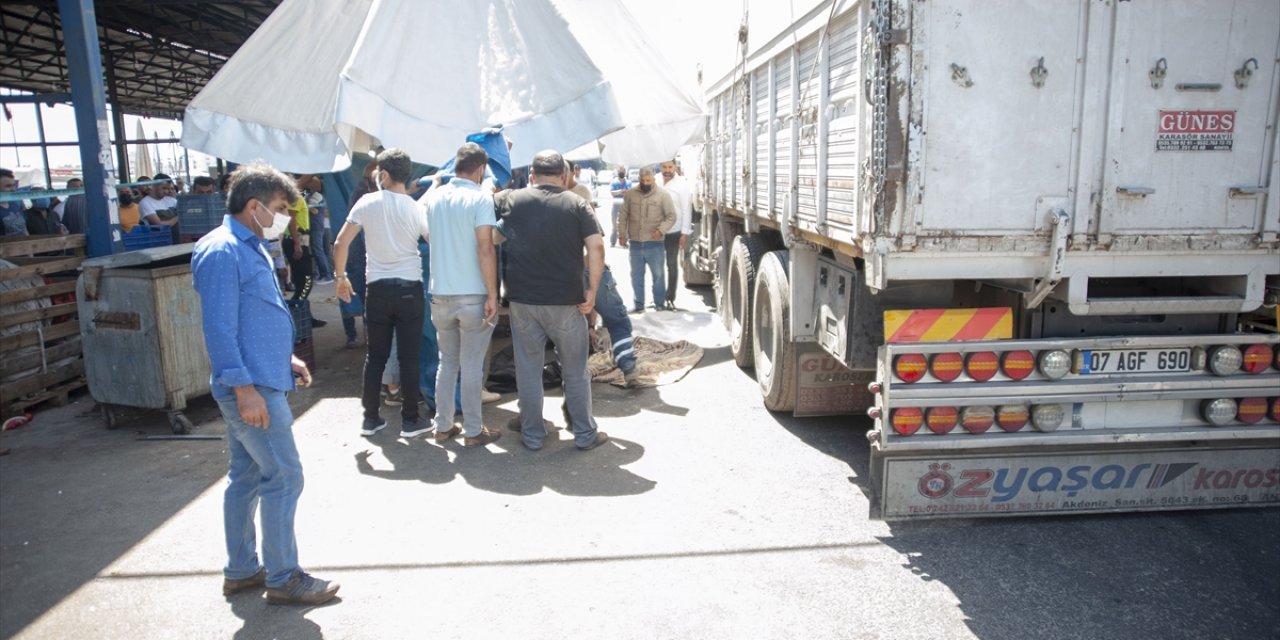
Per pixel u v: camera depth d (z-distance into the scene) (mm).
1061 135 3795
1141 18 3713
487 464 5492
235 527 3797
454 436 6051
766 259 6422
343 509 4777
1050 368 3959
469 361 5707
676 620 3561
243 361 3445
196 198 10922
